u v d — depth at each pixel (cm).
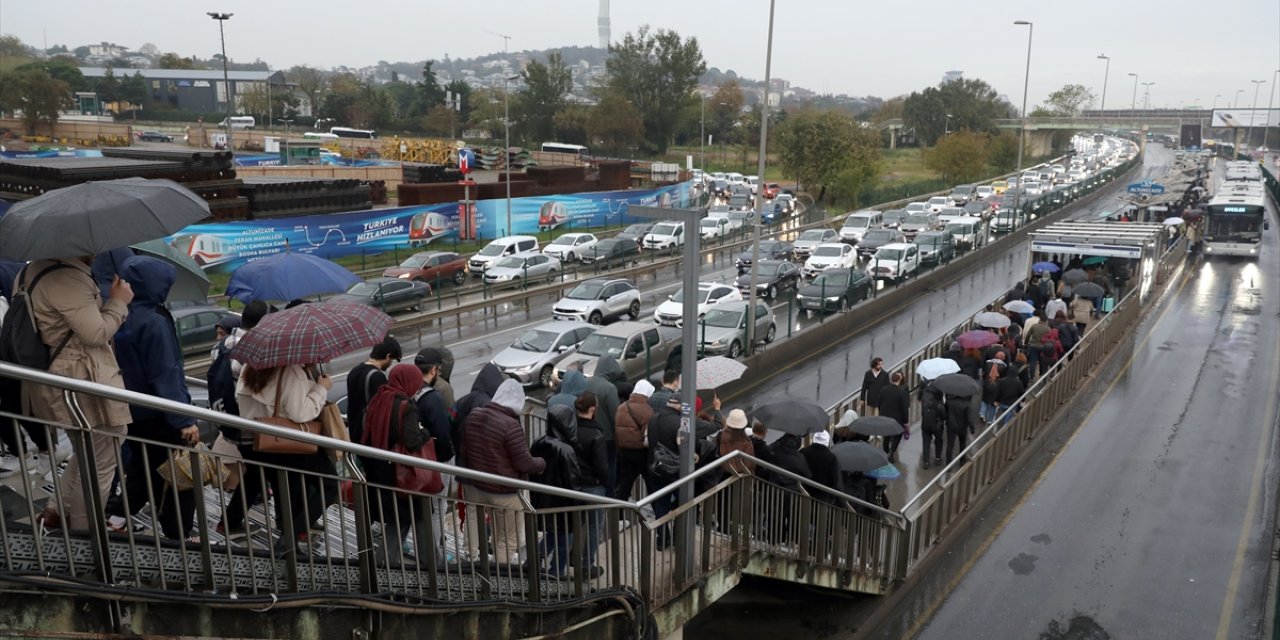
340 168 6022
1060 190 6575
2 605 382
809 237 4456
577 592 709
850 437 1338
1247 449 1825
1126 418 2027
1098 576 1307
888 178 10175
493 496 688
